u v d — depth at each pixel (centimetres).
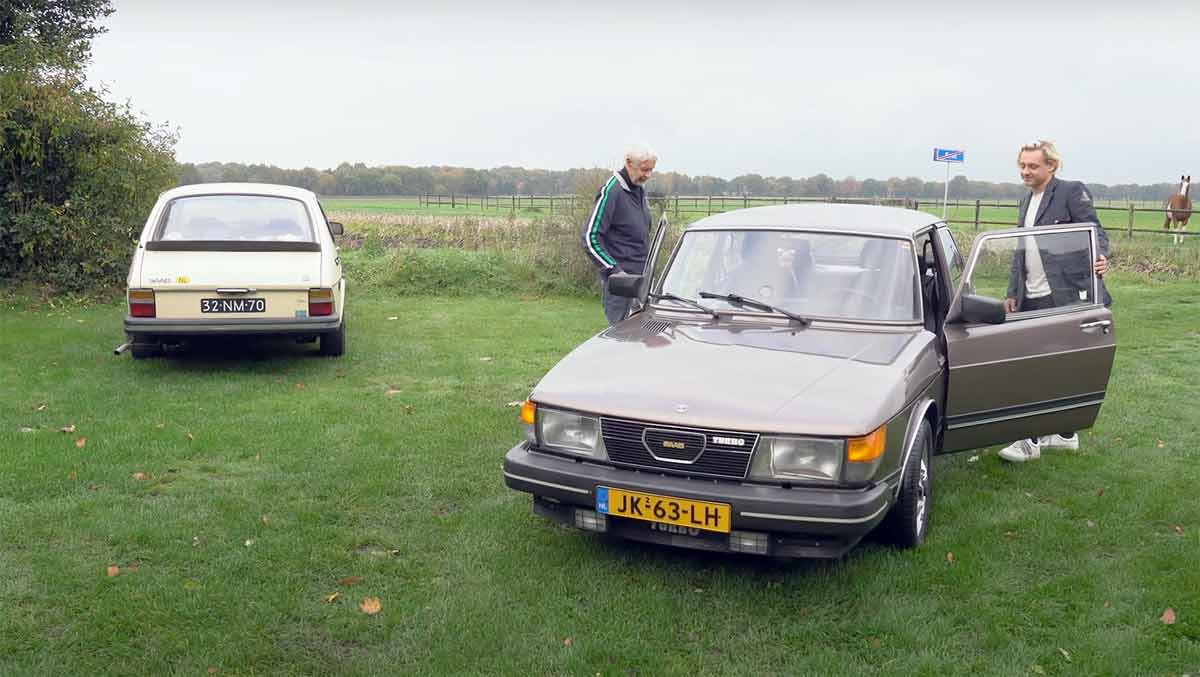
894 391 422
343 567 441
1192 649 363
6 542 456
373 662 358
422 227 2667
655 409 410
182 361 898
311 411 718
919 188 4450
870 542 471
